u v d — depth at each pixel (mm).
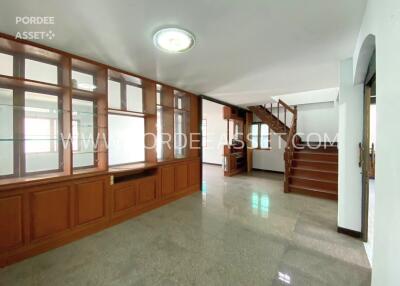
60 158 2738
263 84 4102
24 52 2428
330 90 4891
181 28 2008
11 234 2156
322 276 2004
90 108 3072
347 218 2844
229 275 2014
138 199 3541
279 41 2281
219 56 2678
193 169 4980
